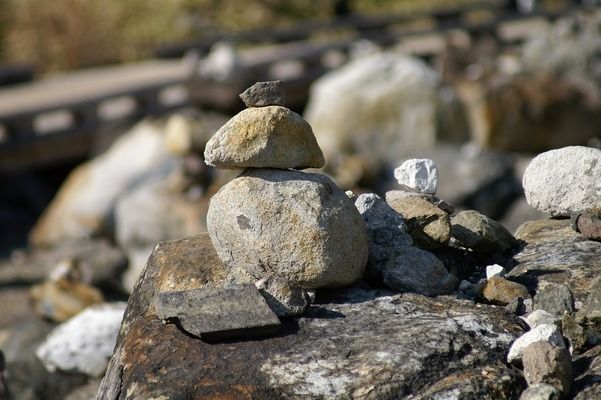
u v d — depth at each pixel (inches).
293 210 293.4
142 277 324.2
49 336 487.5
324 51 1194.0
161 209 866.8
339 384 258.5
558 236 346.9
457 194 900.0
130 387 266.1
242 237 296.4
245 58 1244.5
